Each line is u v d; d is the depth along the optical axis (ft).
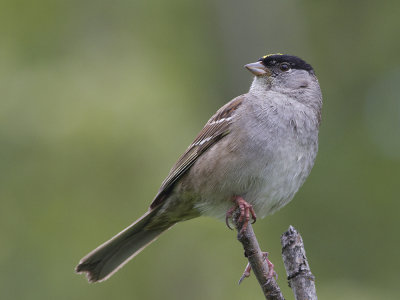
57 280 37.78
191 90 46.50
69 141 39.01
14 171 39.75
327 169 45.39
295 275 22.79
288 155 27.86
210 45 52.37
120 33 49.67
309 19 53.62
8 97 41.01
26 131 39.83
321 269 42.04
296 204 43.75
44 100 40.52
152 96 40.70
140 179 38.75
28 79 41.86
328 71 51.88
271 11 52.65
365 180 44.93
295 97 29.78
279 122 27.84
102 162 38.91
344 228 43.50
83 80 41.50
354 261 42.63
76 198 39.17
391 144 46.16
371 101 48.98
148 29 50.60
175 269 38.50
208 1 52.49
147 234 30.53
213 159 27.96
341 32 52.85
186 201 29.32
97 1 50.55
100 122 38.96
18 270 38.22
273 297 23.31
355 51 52.03
